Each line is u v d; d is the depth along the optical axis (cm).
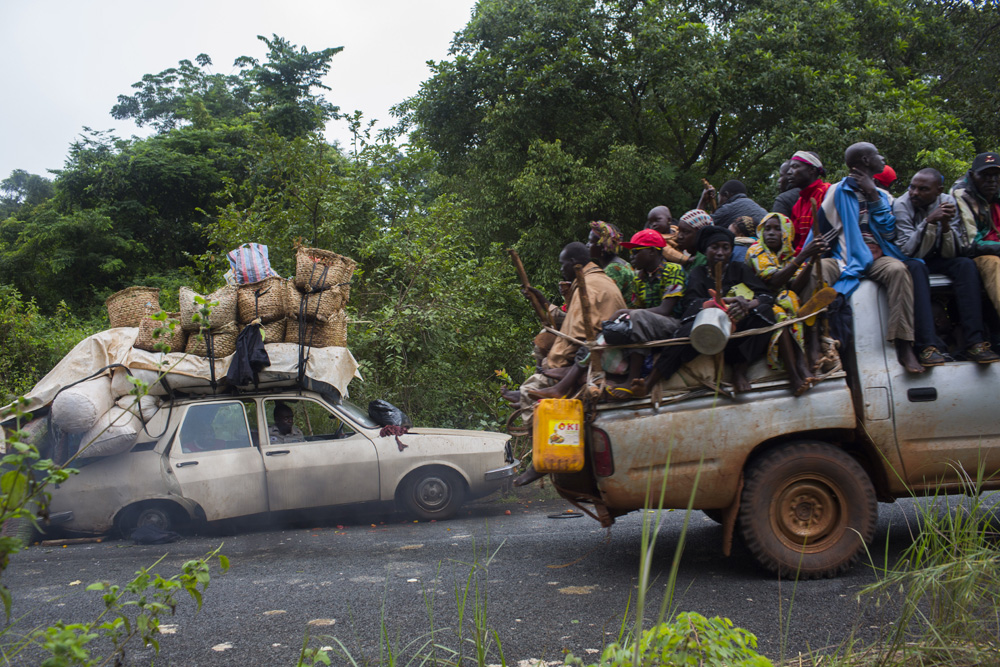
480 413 1107
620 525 698
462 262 1191
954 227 493
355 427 781
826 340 479
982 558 322
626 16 1958
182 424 734
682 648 265
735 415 472
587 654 360
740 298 467
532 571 530
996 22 2409
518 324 1320
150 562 615
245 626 425
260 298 762
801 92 1728
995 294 483
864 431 475
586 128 1934
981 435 477
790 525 473
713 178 2091
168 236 2903
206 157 2977
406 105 2114
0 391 1070
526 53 1900
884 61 2177
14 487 252
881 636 350
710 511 630
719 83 1758
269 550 655
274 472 744
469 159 2039
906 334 471
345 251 1194
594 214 1823
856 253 493
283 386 788
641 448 472
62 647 255
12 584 548
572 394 508
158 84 4628
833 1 1853
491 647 373
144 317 755
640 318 473
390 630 407
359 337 1032
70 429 691
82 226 2573
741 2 2019
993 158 489
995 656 296
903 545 553
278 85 3347
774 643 366
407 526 756
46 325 1259
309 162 1220
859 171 502
